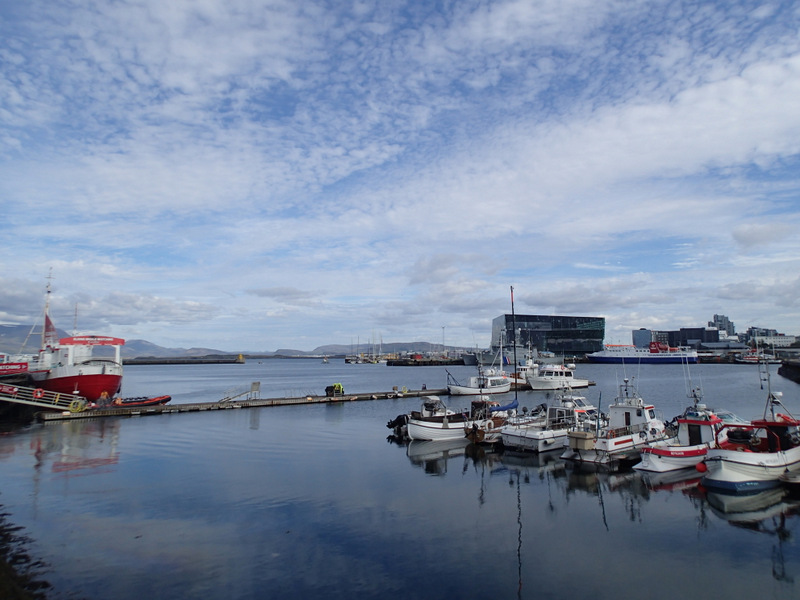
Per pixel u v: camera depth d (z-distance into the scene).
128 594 15.30
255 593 15.48
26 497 24.83
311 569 17.16
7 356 63.47
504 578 16.61
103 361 61.09
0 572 16.33
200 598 15.14
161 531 20.45
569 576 16.73
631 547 19.12
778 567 17.33
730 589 15.86
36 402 52.25
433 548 19.03
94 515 22.28
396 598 15.28
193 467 31.58
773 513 22.64
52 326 66.25
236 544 19.22
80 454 35.28
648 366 197.50
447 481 28.69
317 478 29.16
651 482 28.16
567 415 39.66
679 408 61.56
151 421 52.41
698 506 23.81
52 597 15.02
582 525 21.48
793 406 62.31
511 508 23.78
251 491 26.28
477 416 43.72
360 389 107.12
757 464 25.44
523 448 37.19
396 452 37.12
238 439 42.06
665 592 15.68
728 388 91.38
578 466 32.22
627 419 35.97
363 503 24.44
